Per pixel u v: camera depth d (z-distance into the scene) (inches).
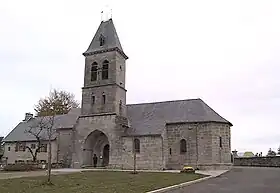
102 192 578.9
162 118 1583.4
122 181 789.2
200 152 1454.2
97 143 1630.2
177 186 695.7
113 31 1690.5
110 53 1620.3
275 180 836.6
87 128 1557.6
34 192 574.9
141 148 1457.9
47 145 1812.3
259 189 654.5
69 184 709.9
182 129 1513.3
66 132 1724.9
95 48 1676.9
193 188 681.0
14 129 2050.9
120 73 1628.9
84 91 1626.5
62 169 1413.6
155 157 1425.9
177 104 1653.5
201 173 1129.4
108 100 1557.6
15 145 1937.7
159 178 877.2
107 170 1299.2
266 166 1603.1
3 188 622.8
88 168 1493.6
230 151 1488.7
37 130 1934.1
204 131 1472.7
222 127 1485.0
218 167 1417.3
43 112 2504.9
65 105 2603.3
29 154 1875.0
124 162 1460.4
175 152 1498.5
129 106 1756.9
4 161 1891.0
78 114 1892.2
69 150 1659.7
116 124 1499.8
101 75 1612.9
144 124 1565.0
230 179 896.9
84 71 1657.2
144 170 1363.2
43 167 1473.9
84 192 577.6
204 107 1571.1
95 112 1572.3
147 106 1713.8
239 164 1728.6
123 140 1493.6
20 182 733.3
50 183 697.0
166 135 1525.6
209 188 678.5
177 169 1450.5
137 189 625.0
